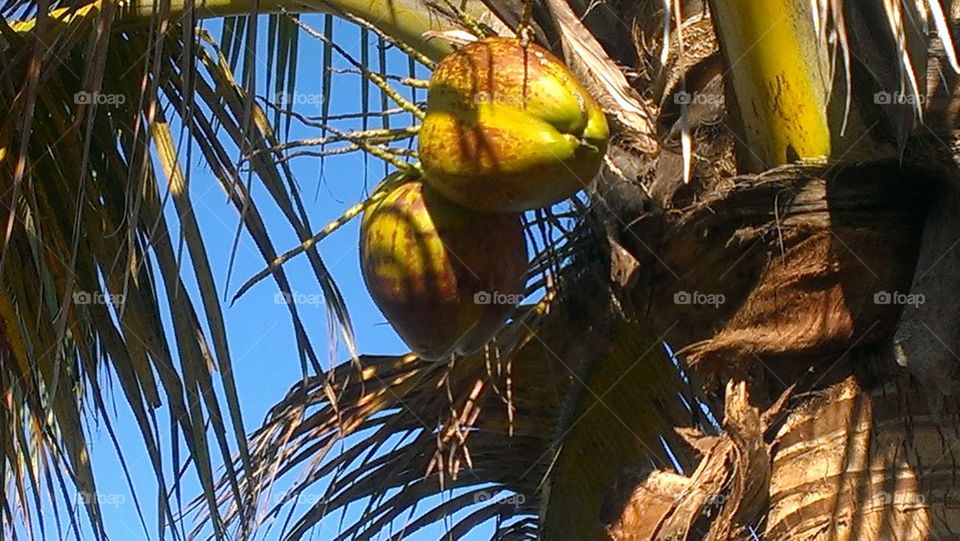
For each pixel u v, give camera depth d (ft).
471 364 14.66
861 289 10.14
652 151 10.63
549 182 9.16
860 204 10.14
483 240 9.62
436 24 11.51
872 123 9.90
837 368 10.34
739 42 10.11
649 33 11.67
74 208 12.42
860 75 9.78
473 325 9.80
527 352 14.48
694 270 10.52
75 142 12.41
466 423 14.76
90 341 13.52
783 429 10.37
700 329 10.64
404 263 9.59
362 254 10.00
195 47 12.16
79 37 11.82
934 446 9.91
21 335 12.30
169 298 12.64
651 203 10.50
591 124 9.14
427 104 9.49
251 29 12.42
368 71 10.24
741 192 10.26
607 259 11.51
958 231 9.80
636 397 13.64
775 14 9.96
